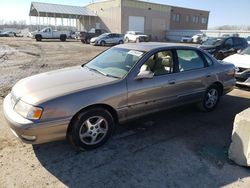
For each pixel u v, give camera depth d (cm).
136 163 345
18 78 870
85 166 336
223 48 1350
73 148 379
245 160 335
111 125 386
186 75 471
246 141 333
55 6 4544
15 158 350
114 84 376
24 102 335
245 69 727
